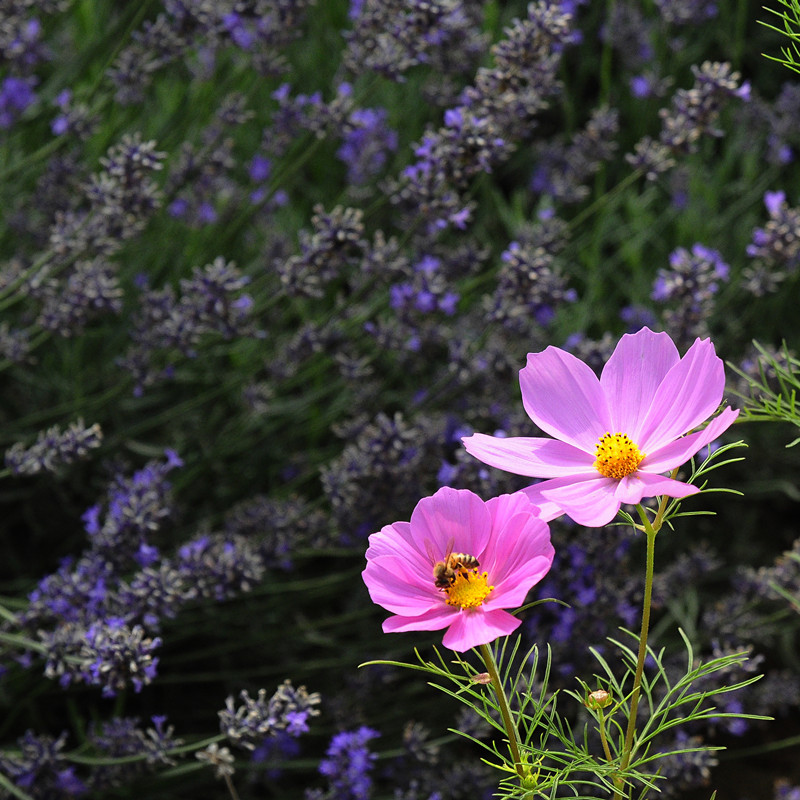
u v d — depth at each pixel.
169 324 3.07
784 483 3.90
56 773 2.57
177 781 2.99
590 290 4.04
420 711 3.26
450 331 3.56
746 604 3.13
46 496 3.66
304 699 2.32
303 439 3.93
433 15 3.04
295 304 3.72
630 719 1.71
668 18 4.14
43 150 3.46
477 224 4.35
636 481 1.62
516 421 3.24
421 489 3.09
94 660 2.37
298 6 3.38
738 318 4.30
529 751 1.74
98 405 3.35
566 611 2.83
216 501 3.73
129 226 3.11
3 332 3.16
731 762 3.44
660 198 4.78
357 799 2.64
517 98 3.13
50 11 3.49
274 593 3.37
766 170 4.77
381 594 1.57
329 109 3.31
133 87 3.44
